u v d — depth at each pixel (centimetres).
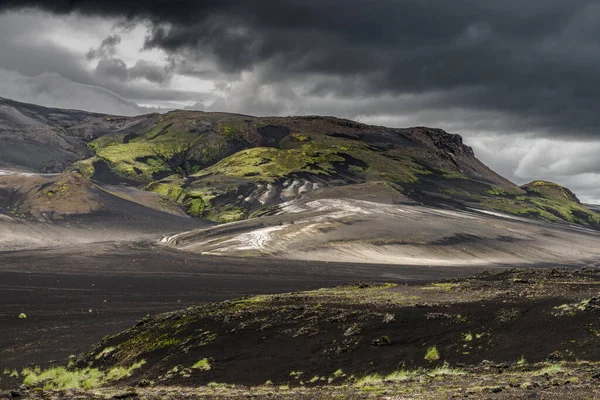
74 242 19562
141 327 3991
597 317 2550
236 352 3086
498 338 2612
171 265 14400
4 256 15000
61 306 7538
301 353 2909
